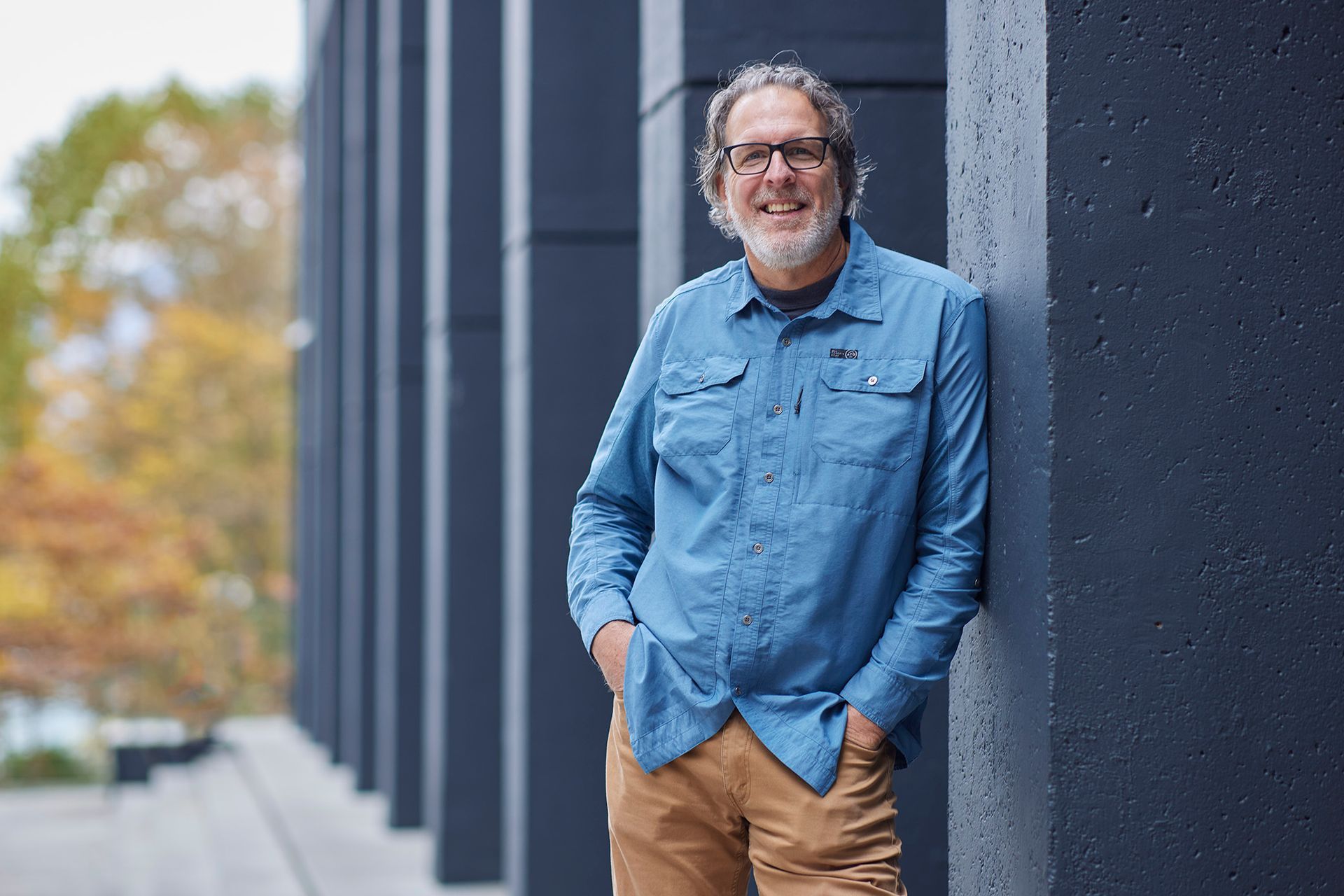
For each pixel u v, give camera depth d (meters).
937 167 3.91
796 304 2.37
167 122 35.75
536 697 5.90
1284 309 2.27
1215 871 2.24
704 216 3.91
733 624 2.29
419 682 9.80
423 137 9.68
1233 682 2.25
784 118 2.27
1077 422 2.23
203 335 30.62
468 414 7.82
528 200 5.92
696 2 3.90
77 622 23.80
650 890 2.43
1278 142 2.27
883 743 2.31
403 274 9.67
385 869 8.62
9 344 32.50
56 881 12.03
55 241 34.19
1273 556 2.26
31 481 23.70
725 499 2.32
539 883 5.86
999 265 2.44
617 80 5.96
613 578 2.53
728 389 2.37
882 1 3.92
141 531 24.44
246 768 14.76
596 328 5.95
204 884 9.15
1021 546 2.32
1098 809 2.23
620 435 2.55
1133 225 2.24
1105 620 2.23
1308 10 2.28
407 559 9.73
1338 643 2.26
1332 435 2.27
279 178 35.72
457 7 7.80
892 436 2.26
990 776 2.50
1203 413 2.25
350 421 12.98
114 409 30.55
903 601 2.29
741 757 2.29
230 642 29.56
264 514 30.97
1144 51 2.26
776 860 2.30
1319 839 2.26
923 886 3.89
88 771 26.61
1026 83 2.32
